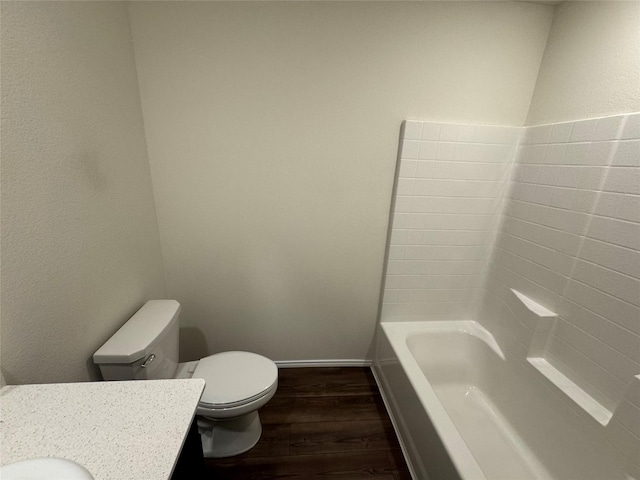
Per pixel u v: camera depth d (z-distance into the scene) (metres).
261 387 1.25
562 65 1.36
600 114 1.19
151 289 1.52
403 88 1.47
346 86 1.45
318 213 1.65
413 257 1.76
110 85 1.16
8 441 0.61
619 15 1.11
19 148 0.77
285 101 1.45
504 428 1.49
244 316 1.82
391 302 1.84
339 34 1.37
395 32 1.38
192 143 1.47
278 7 1.32
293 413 1.63
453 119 1.54
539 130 1.45
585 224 1.21
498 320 1.71
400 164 1.57
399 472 1.33
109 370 1.07
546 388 1.32
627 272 1.06
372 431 1.53
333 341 1.95
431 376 1.81
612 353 1.11
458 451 1.00
